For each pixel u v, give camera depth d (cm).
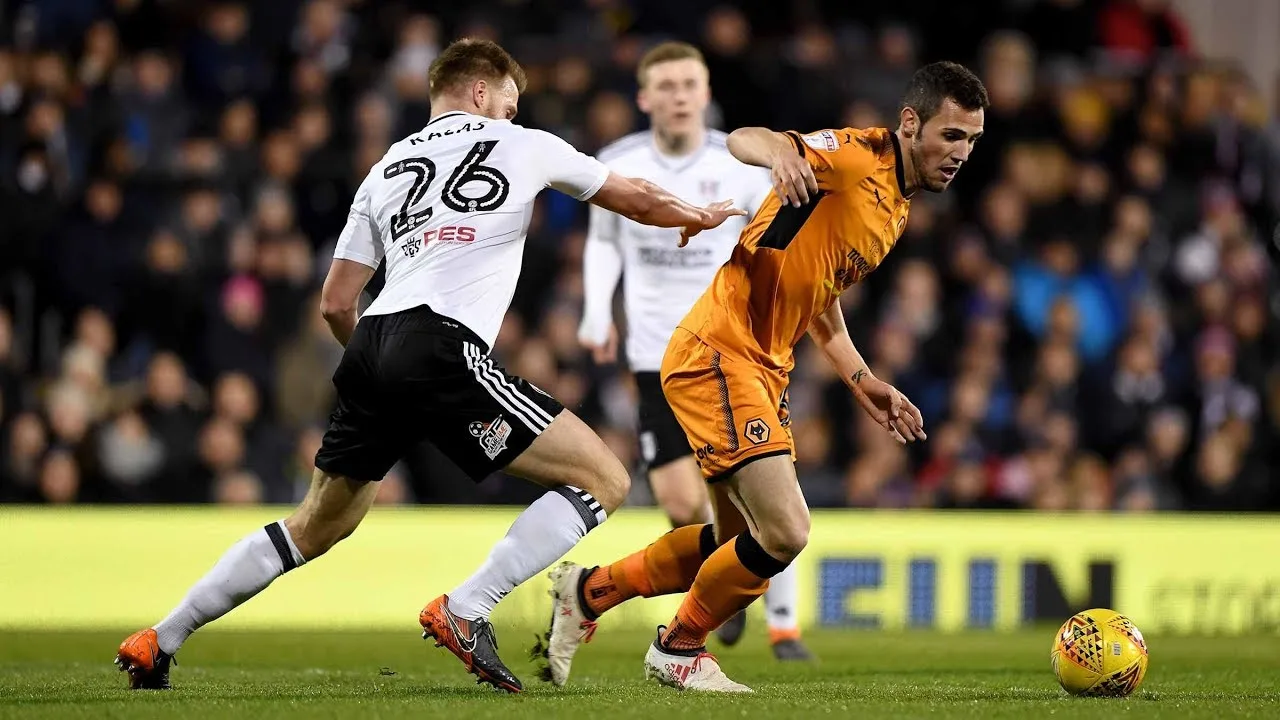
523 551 1792
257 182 4434
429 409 1762
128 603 3198
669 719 1533
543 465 1802
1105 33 5862
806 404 4209
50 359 4241
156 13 4859
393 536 3309
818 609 3369
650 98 2636
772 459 1838
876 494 4053
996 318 4553
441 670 2267
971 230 4791
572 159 1828
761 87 4712
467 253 1778
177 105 4562
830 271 1888
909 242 4666
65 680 1981
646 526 3334
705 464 1884
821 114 4759
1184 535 3541
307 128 4519
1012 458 4281
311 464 3872
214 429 3831
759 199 2650
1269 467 4472
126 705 1644
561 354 4034
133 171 4428
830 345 2048
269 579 1848
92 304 4231
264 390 4094
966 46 5644
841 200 1845
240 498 3816
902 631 3325
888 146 1870
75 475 3781
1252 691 1953
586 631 1930
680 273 2595
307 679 2042
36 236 4234
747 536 1866
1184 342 4709
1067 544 3484
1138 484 4288
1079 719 1577
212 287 4172
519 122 4506
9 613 3159
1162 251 4888
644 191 1838
